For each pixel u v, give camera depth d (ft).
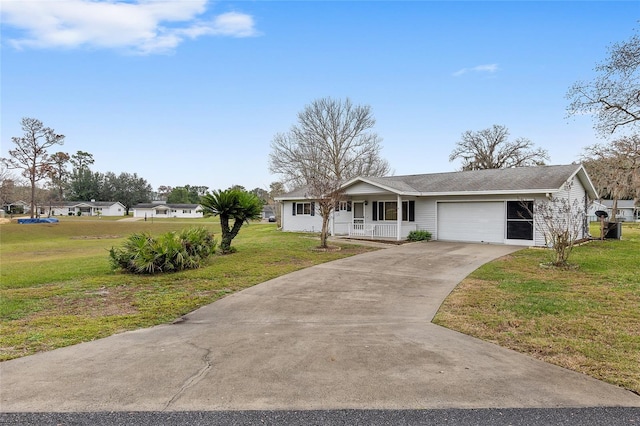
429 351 14.23
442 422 9.20
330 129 123.03
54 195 238.48
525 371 12.25
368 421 9.25
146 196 304.09
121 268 32.22
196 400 10.31
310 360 13.34
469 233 55.21
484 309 20.07
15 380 11.59
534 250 44.57
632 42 50.39
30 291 25.21
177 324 18.19
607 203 175.11
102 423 9.14
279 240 58.34
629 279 27.14
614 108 54.85
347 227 68.18
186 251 33.65
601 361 13.01
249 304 21.91
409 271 31.71
